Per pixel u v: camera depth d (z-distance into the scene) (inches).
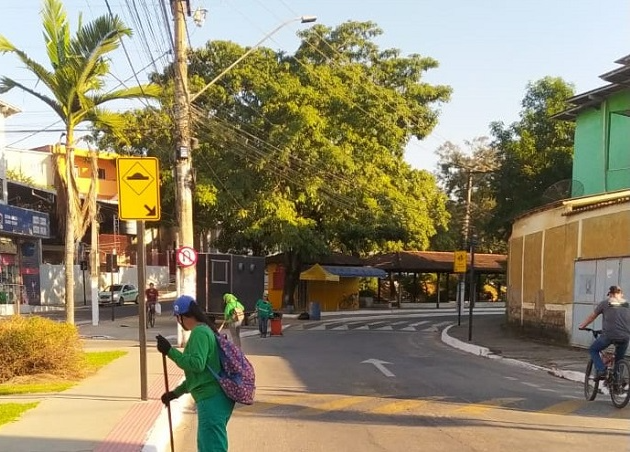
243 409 368.2
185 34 637.9
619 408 373.4
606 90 890.7
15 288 1330.0
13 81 570.6
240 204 1245.7
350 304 1653.5
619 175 895.7
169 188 1248.8
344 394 422.0
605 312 388.8
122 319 1198.3
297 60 1317.7
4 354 422.6
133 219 363.9
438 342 877.8
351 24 1437.0
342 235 1390.3
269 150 1213.7
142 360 360.8
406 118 1382.9
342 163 1235.2
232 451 276.7
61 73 560.7
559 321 770.8
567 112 1000.2
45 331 438.0
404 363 601.0
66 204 611.8
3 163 1288.1
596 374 392.8
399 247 1466.5
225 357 201.0
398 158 1434.5
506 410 368.2
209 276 1055.0
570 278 736.3
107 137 1221.7
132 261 2112.5
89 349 644.1
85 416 315.9
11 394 377.1
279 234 1248.8
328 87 1291.8
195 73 1282.0
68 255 598.5
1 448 253.3
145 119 1215.6
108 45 565.6
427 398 407.8
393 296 1926.7
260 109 1258.6
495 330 1003.3
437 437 300.5
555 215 786.8
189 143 649.0
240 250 1429.6
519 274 936.9
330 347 755.4
